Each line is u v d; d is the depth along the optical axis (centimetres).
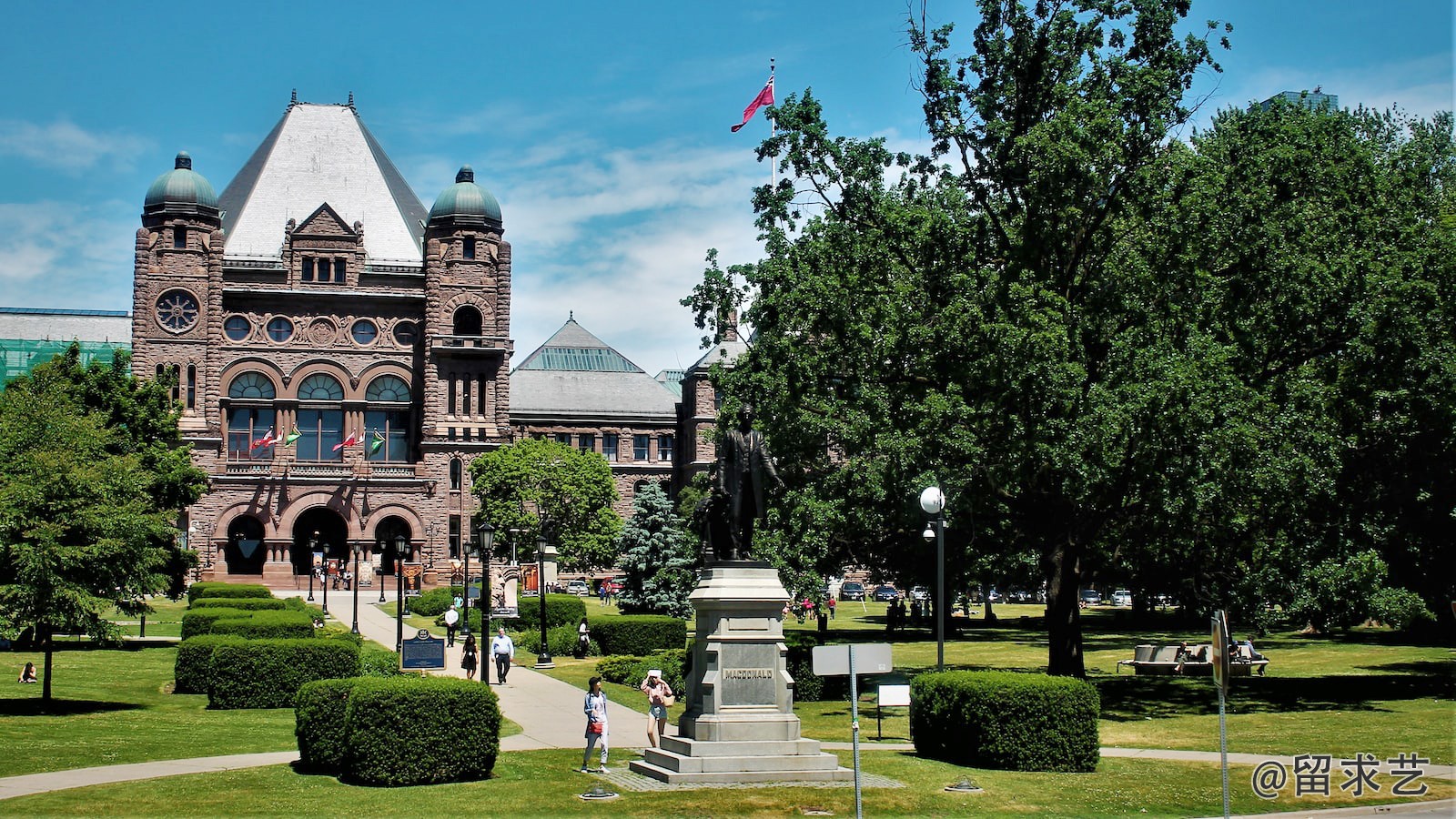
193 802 2478
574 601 8044
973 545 5206
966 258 4428
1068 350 4003
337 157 13675
